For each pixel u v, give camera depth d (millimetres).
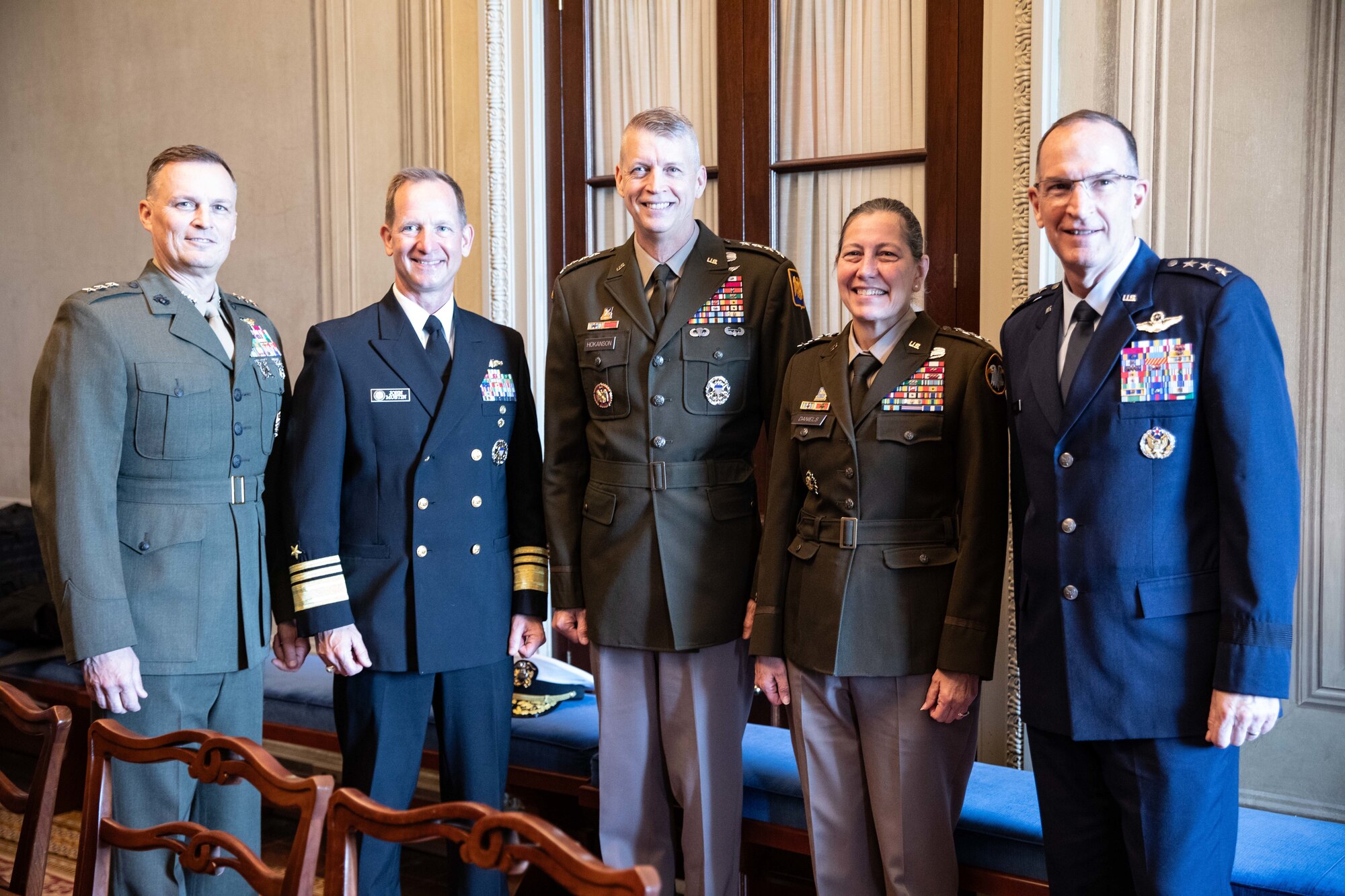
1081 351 1848
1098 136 1782
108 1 4449
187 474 2236
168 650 2186
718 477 2332
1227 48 2500
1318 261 2428
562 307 2488
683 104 3379
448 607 2348
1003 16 2809
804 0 3170
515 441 2549
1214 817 1747
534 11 3543
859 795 2193
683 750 2342
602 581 2342
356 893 1256
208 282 2371
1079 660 1781
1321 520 2455
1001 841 2262
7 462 4906
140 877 2148
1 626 3912
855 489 2111
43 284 4750
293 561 2299
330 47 3893
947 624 2020
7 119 4789
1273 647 1637
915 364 2125
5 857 3334
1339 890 1959
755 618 2232
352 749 2346
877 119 3092
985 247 2859
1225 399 1688
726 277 2365
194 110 4246
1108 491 1770
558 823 2926
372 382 2367
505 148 3588
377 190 3838
